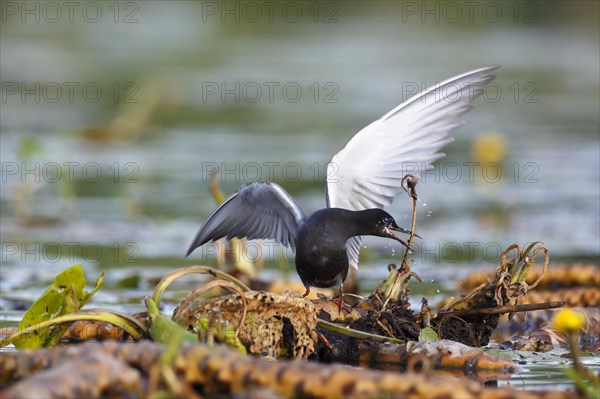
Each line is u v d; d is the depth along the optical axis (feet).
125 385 17.13
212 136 74.02
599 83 96.99
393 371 23.57
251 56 105.19
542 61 105.81
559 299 31.94
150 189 57.52
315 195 55.01
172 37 120.57
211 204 53.88
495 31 127.54
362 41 118.93
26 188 51.78
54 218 50.42
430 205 54.44
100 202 54.80
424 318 25.70
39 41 114.73
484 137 61.57
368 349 24.56
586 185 59.47
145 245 44.91
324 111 83.20
